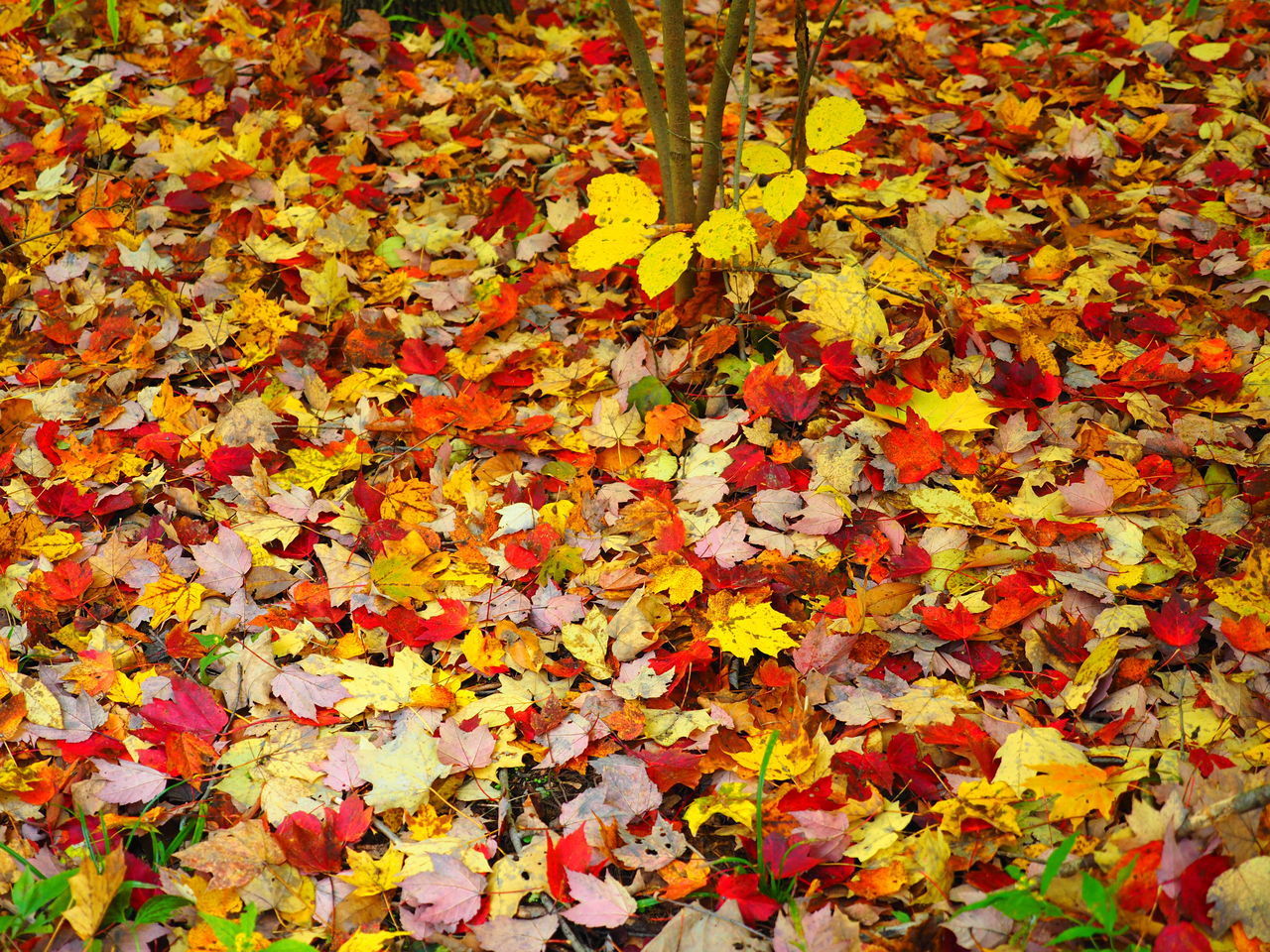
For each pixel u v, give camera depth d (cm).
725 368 218
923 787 174
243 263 238
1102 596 187
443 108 273
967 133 266
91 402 217
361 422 214
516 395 222
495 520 200
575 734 180
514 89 281
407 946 166
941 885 165
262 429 212
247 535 199
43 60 272
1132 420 209
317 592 194
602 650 187
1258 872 158
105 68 273
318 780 177
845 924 161
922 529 200
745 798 173
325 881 169
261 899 167
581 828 169
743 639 186
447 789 177
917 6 322
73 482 205
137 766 177
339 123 264
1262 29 287
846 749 177
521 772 180
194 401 219
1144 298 224
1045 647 184
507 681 185
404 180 255
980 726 179
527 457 211
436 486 206
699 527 200
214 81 270
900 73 289
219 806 175
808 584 193
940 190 248
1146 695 181
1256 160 252
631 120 268
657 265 198
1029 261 236
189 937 162
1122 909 160
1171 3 299
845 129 201
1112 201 241
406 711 183
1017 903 159
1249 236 233
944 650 187
